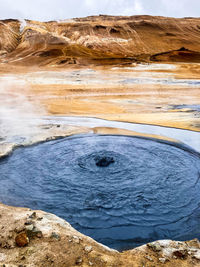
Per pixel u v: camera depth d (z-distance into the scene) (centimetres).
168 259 431
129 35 9306
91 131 1366
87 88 2925
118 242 579
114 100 2302
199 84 3150
